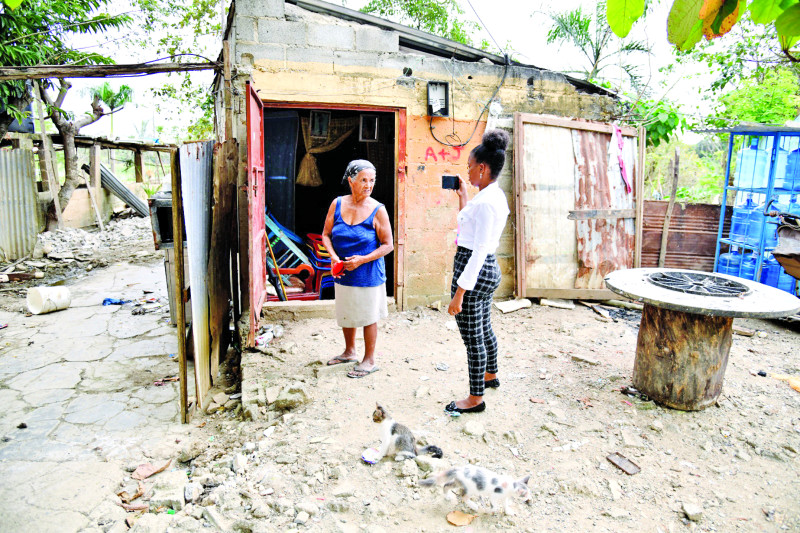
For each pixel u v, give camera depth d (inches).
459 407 135.1
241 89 190.5
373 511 99.3
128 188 554.6
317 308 212.2
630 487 108.4
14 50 308.0
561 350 183.0
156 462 124.7
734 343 197.5
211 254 163.9
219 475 114.0
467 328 129.2
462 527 96.5
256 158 181.8
